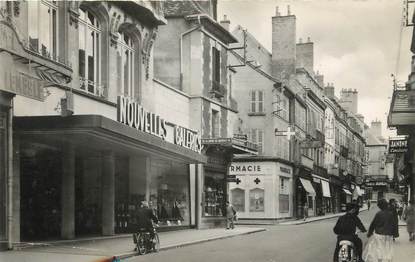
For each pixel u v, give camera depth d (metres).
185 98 27.97
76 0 17.91
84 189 18.59
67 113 14.84
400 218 41.38
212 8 30.70
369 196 74.06
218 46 31.41
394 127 22.66
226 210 30.73
